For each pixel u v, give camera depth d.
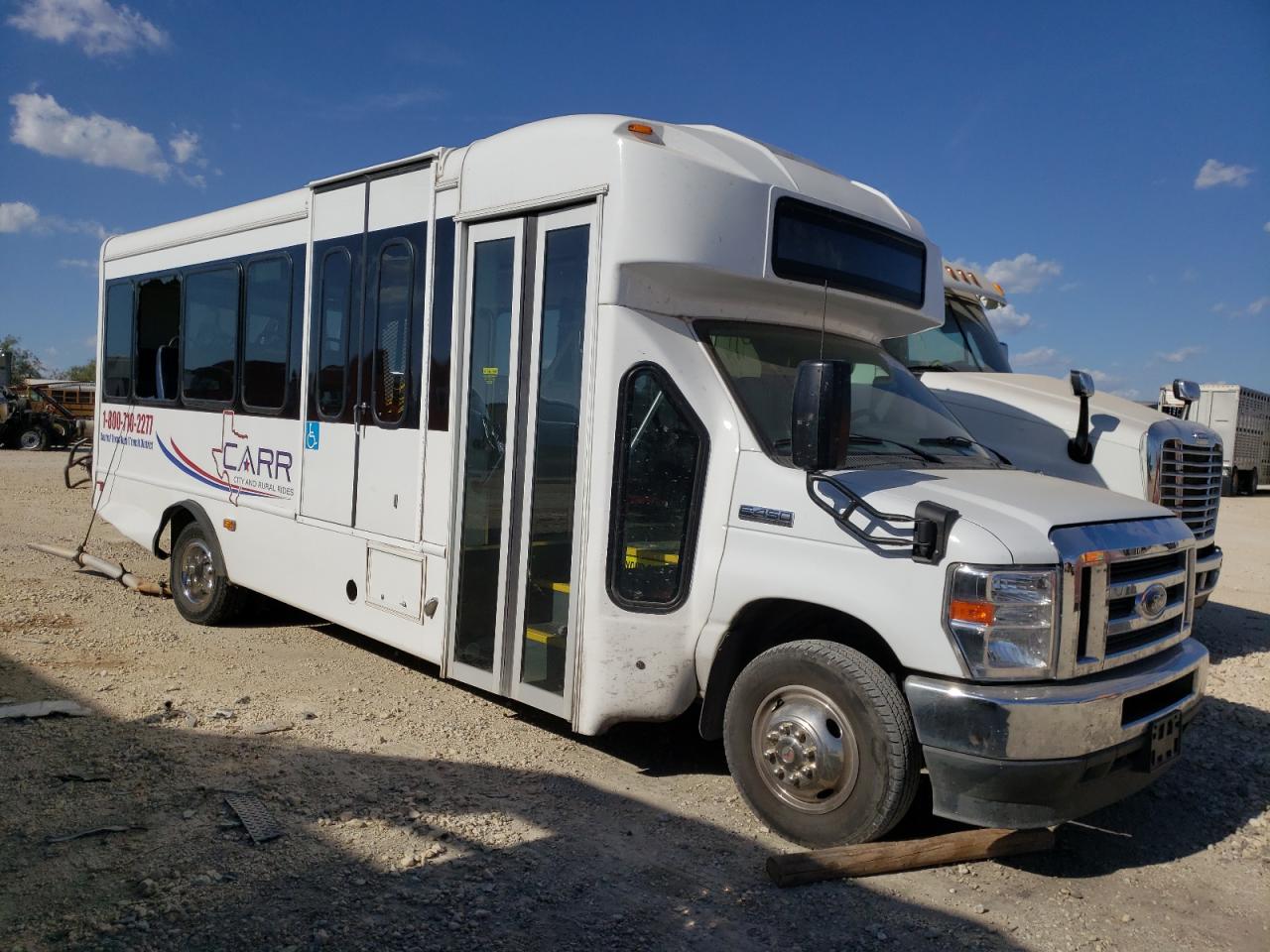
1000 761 3.80
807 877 3.92
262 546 7.21
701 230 4.66
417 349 5.87
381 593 6.11
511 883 3.87
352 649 7.37
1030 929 3.75
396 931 3.47
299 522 6.84
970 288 9.25
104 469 9.34
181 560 8.17
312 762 4.98
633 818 4.55
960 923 3.75
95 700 5.74
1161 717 4.18
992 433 7.93
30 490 17.08
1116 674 4.12
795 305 5.28
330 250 6.58
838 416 4.10
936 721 3.91
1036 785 3.81
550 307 5.09
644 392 4.78
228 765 4.87
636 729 5.80
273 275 7.14
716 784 5.03
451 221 5.63
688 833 4.42
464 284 5.53
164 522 8.38
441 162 5.72
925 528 3.91
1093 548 4.04
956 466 4.90
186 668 6.57
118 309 9.16
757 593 4.43
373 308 6.21
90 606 8.27
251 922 3.47
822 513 4.27
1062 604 3.89
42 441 29.17
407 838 4.19
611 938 3.52
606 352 4.74
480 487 5.46
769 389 4.83
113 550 11.17
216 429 7.74
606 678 4.82
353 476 6.35
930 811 4.75
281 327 7.05
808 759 4.26
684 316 4.92
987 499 4.19
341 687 6.34
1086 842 4.59
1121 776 4.09
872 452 4.74
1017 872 4.24
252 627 7.93
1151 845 4.59
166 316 8.43
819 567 4.25
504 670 5.29
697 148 4.93
